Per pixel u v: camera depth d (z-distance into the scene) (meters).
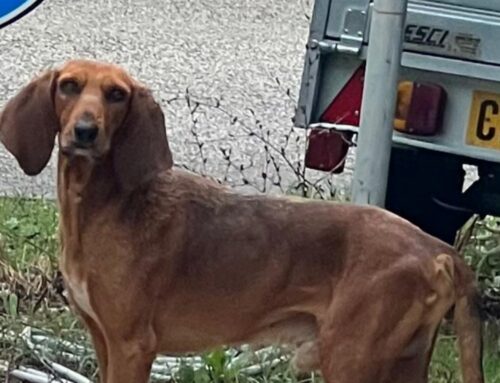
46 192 7.75
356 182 4.78
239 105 9.85
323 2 5.54
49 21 12.16
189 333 4.25
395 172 5.82
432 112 5.41
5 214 6.67
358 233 4.13
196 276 4.18
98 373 4.84
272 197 4.28
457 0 5.37
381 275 4.06
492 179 5.80
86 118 3.99
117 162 4.11
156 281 4.16
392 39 4.66
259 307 4.20
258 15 12.80
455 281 4.12
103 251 4.14
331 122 5.63
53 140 4.18
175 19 12.49
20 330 5.23
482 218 6.20
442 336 5.30
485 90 5.37
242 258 4.18
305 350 4.27
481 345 4.15
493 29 5.32
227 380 4.92
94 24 12.18
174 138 8.95
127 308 4.16
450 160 5.78
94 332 4.31
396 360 4.11
